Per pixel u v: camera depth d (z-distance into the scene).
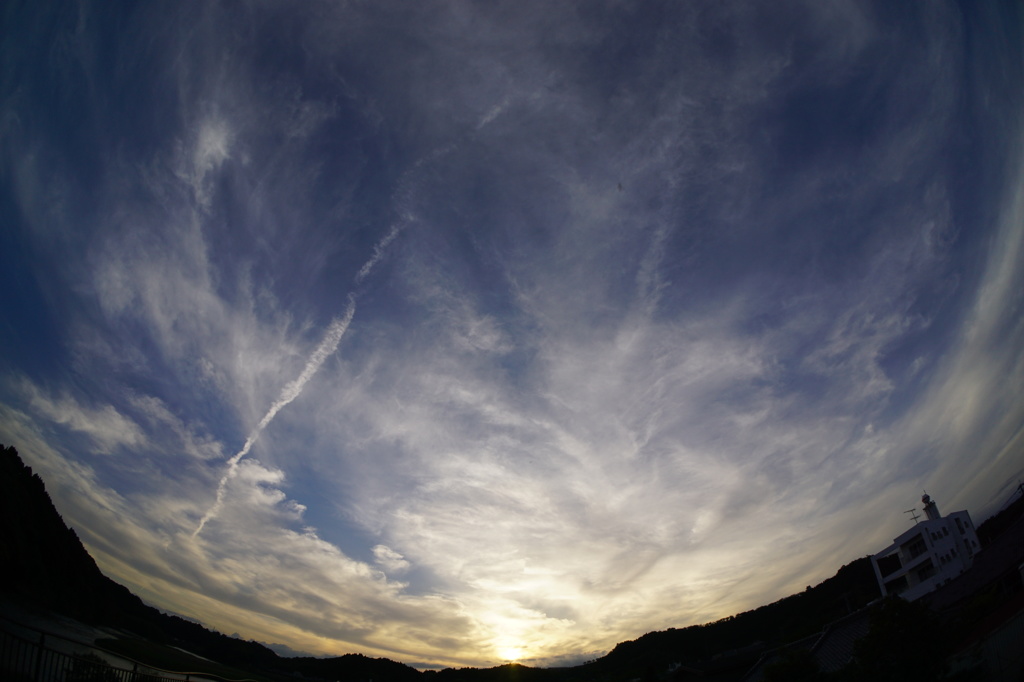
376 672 90.25
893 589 44.28
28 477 46.47
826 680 23.39
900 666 19.78
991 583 26.91
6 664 12.46
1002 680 16.67
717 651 74.44
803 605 69.94
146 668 18.25
